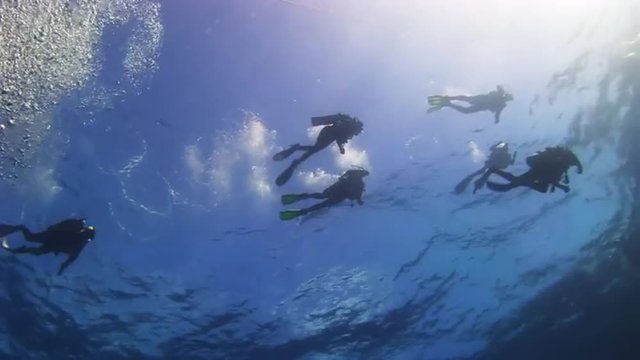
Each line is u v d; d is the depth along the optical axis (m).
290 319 12.68
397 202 11.68
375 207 11.65
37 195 10.52
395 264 12.43
